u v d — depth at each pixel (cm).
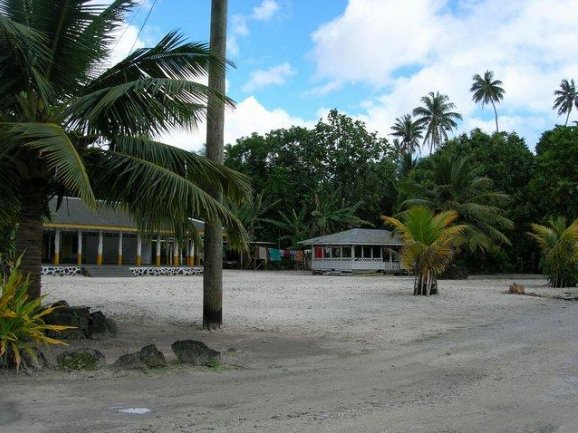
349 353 1008
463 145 4969
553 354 991
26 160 980
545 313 1695
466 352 1018
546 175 3834
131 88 920
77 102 946
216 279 1266
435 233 2308
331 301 2016
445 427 564
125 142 1009
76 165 786
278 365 890
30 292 1020
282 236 5484
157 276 3672
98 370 791
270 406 642
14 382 714
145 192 934
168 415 599
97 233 4050
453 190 3934
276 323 1405
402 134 7100
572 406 643
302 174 5431
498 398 681
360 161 5275
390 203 5441
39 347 932
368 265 4453
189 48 1027
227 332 1227
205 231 1269
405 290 2567
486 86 7031
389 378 798
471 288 2814
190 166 1035
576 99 6438
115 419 579
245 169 5597
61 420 571
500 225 4391
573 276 2880
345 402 662
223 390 715
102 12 1034
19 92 1007
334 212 5034
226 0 1281
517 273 4984
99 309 1625
